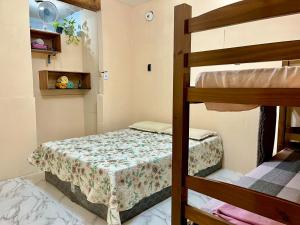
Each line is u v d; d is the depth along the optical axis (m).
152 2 3.49
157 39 3.49
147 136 2.96
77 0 3.08
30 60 2.65
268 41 2.44
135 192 1.81
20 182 2.51
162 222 1.82
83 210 1.98
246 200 0.77
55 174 2.29
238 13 0.75
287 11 0.65
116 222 1.59
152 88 3.64
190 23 0.89
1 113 2.47
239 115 2.72
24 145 2.67
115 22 3.58
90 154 2.14
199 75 0.94
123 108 3.84
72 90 3.65
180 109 0.95
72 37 3.52
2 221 1.79
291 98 0.68
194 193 2.28
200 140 2.61
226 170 2.86
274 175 1.37
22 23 2.56
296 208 0.67
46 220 1.82
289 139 2.00
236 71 0.84
